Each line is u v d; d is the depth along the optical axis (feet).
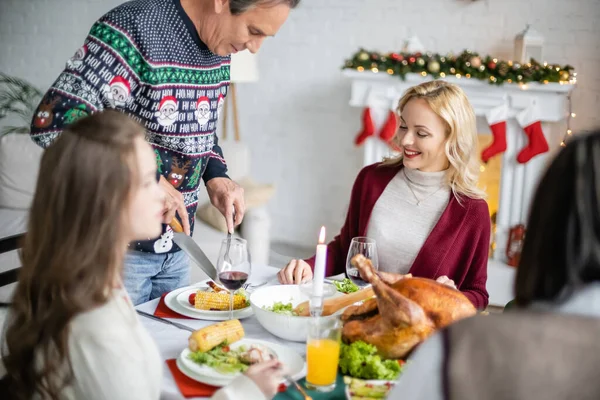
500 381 2.37
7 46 17.17
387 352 4.50
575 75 13.41
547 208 2.58
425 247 6.70
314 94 15.33
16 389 3.97
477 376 2.40
